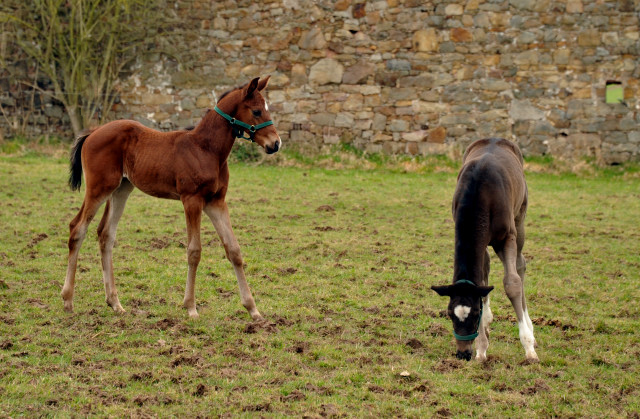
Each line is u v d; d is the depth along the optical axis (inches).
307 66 698.2
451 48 679.1
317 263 333.1
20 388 176.9
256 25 701.9
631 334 242.7
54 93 707.4
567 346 228.5
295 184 558.3
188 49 709.9
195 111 714.8
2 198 448.1
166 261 323.9
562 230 419.2
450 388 188.4
